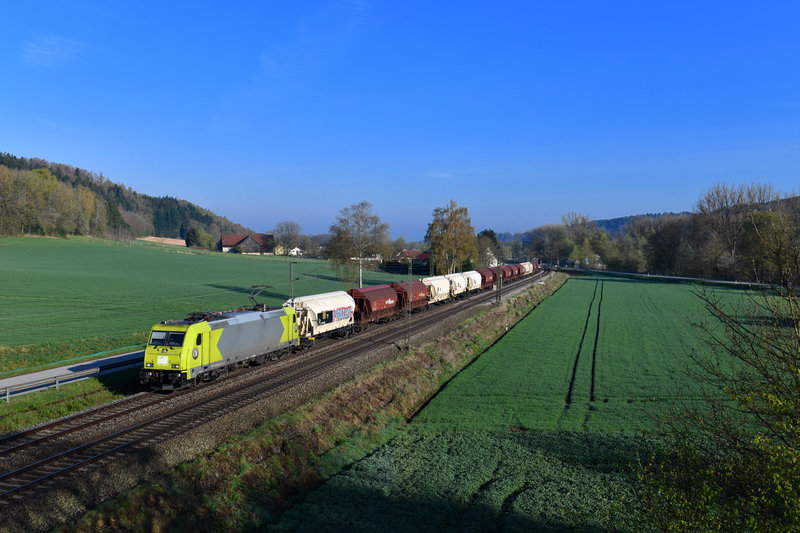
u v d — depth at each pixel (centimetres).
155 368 2589
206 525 1550
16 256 10750
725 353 3891
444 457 2234
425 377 3456
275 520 1683
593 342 4619
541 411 2802
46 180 15612
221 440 2020
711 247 9675
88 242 14962
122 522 1432
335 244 7844
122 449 1864
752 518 945
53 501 1448
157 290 7006
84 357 3388
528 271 11212
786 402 958
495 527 1670
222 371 2908
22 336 3778
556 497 1859
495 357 4088
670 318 5900
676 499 1088
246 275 9850
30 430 2020
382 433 2505
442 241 9469
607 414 2711
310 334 3909
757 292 1070
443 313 5884
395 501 1841
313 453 2147
